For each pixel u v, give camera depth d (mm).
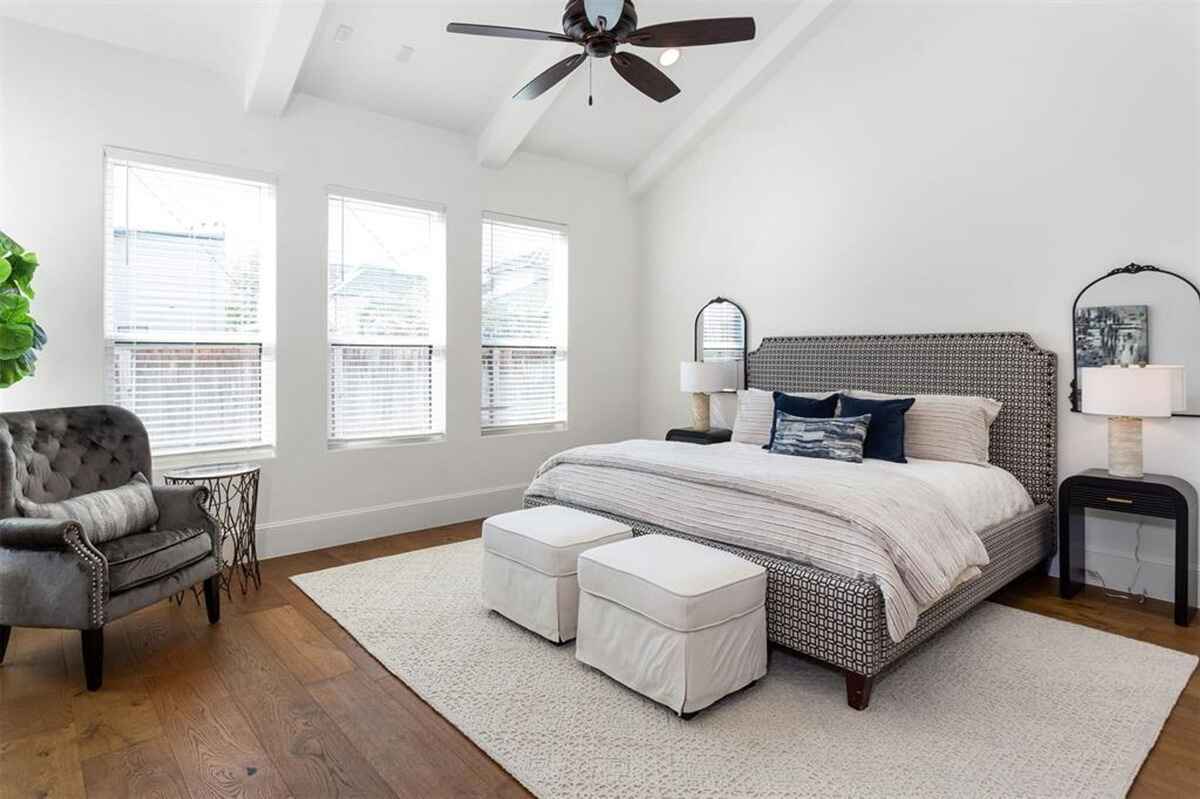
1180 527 2988
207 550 2963
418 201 4586
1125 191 3414
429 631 2920
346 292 4340
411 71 4090
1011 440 3742
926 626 2516
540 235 5359
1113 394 3092
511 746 2059
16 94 3215
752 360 5047
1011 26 3773
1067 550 3355
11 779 1887
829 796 1825
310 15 3379
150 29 3447
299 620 3061
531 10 3748
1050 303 3676
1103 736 2111
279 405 4035
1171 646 2791
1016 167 3775
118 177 3531
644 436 5996
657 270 5844
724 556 2477
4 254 2736
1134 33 3373
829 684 2461
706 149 5391
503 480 5125
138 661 2641
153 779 1895
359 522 4375
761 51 4742
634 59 2941
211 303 3855
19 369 2768
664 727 2162
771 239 4973
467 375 4883
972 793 1836
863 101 4418
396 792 1854
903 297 4266
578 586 2713
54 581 2389
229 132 3826
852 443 3506
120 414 3121
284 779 1903
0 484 2469
